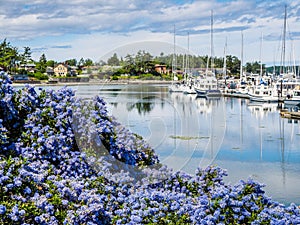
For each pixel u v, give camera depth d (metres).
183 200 5.47
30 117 6.25
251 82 71.50
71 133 6.24
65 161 5.88
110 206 5.21
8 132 5.88
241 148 21.41
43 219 4.49
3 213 4.30
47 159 5.90
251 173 16.31
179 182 6.32
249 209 5.36
